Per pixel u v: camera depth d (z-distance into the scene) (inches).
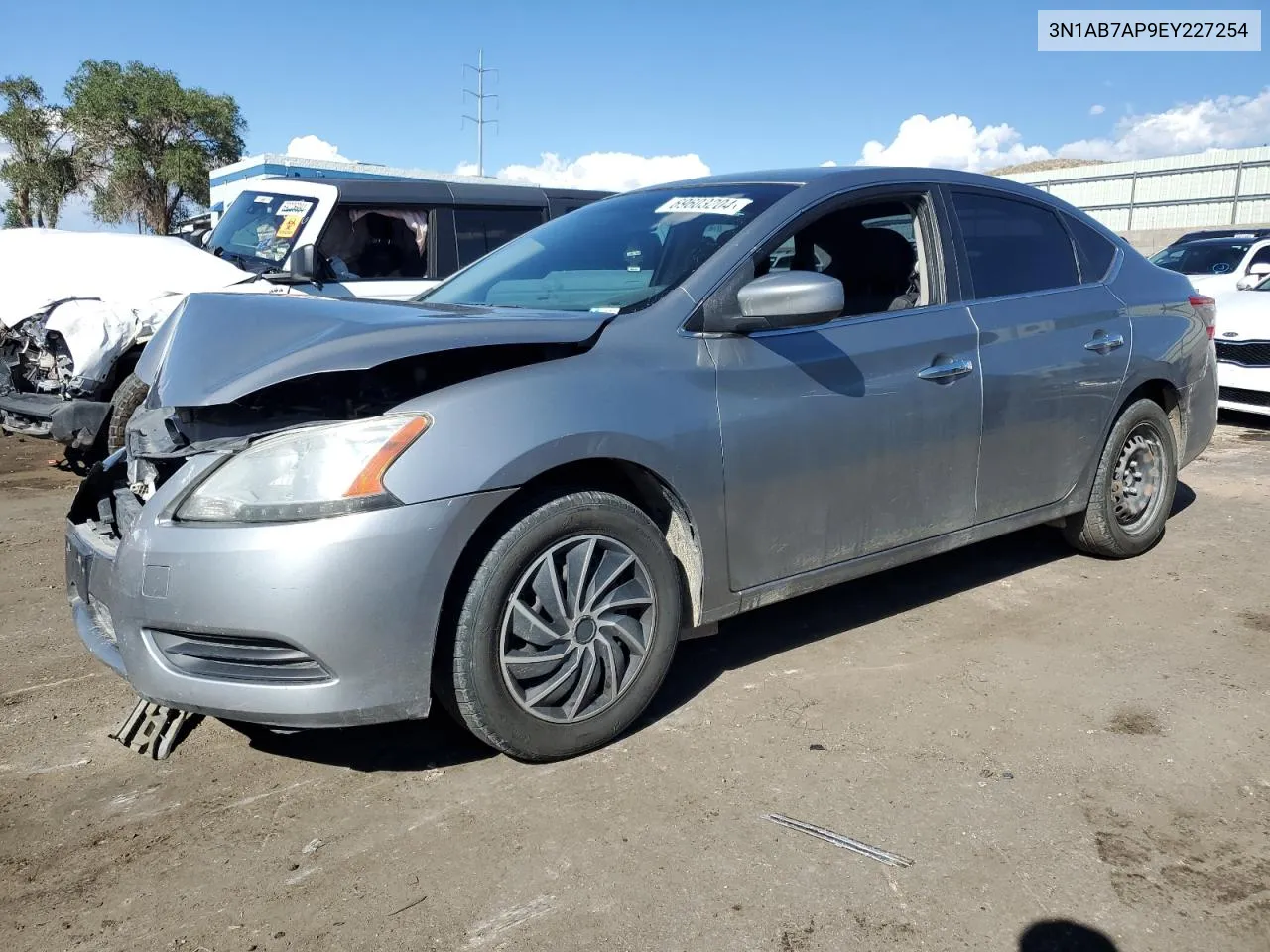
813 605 161.0
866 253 139.9
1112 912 86.4
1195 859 93.6
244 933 85.8
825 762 111.7
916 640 146.1
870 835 97.7
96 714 128.4
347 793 107.6
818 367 126.6
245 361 105.6
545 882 91.7
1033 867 92.6
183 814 104.5
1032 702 125.7
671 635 117.1
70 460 274.1
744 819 100.8
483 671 103.8
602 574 111.3
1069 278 164.7
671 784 107.5
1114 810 101.7
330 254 296.5
